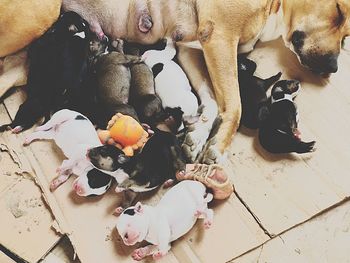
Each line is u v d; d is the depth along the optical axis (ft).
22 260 2.51
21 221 2.60
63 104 2.82
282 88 2.91
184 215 2.45
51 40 2.77
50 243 2.55
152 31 3.04
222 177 2.60
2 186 2.69
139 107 2.77
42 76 2.75
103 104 2.77
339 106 3.09
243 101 2.88
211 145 2.74
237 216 2.67
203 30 2.83
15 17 2.72
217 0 2.78
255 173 2.82
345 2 2.86
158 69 2.81
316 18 2.99
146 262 2.51
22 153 2.77
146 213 2.42
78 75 2.77
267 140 2.79
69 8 2.99
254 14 2.81
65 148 2.64
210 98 2.89
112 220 2.61
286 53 3.26
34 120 2.82
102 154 2.47
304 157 2.89
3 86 2.90
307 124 3.01
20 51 2.93
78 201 2.64
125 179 2.53
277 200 2.74
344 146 2.94
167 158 2.56
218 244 2.58
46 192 2.66
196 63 2.99
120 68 2.81
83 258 2.49
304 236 2.65
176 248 2.56
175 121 2.80
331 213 2.74
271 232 2.64
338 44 3.04
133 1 2.99
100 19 3.03
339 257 2.61
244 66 3.01
